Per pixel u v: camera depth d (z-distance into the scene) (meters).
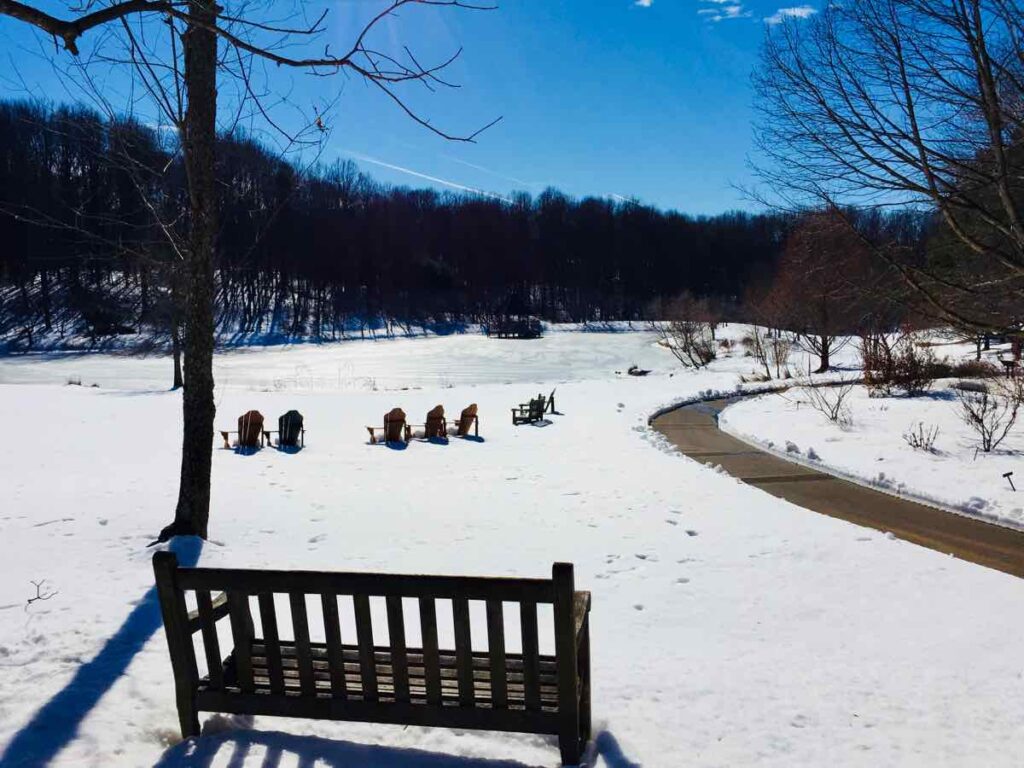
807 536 8.71
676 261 120.12
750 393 33.59
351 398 29.39
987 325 8.00
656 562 7.67
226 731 3.73
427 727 3.83
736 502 10.88
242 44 3.29
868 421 20.27
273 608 3.45
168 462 14.91
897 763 3.61
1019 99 7.50
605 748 3.65
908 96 7.51
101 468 14.01
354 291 99.62
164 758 3.47
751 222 112.38
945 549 8.91
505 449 17.52
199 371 7.91
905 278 7.93
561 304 119.25
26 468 13.91
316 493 11.58
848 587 6.83
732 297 108.12
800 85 8.06
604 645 5.34
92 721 3.82
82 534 8.05
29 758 3.46
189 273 7.78
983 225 8.16
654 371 50.00
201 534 7.98
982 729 3.98
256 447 17.58
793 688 4.51
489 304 112.38
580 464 15.02
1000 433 17.17
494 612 3.28
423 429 21.70
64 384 37.25
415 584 3.30
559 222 123.94
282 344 75.75
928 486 12.18
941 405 22.67
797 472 14.52
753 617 6.01
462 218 118.00
